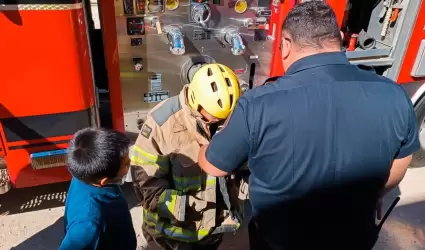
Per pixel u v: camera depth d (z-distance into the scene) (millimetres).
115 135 1413
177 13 2424
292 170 1217
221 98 1590
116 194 1462
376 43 3090
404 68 2965
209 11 2422
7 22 1879
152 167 1670
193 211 1747
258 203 1361
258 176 1315
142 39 2408
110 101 2508
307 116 1177
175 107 1712
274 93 1218
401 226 2855
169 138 1678
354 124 1179
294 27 1256
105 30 2277
